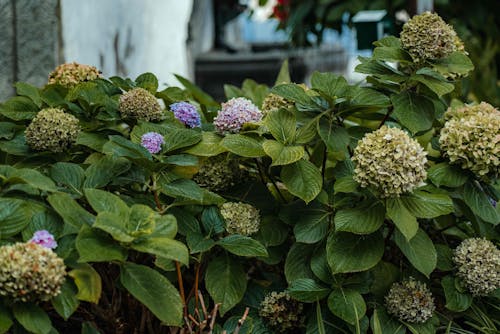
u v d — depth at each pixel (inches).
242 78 214.2
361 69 74.5
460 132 69.9
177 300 56.6
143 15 138.7
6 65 103.7
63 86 81.6
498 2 197.0
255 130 73.1
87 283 56.7
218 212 68.7
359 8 190.5
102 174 66.6
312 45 218.8
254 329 70.5
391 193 64.9
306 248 72.1
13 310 53.4
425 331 70.4
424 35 71.6
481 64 175.9
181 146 69.1
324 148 77.0
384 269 73.2
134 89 77.2
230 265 68.5
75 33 108.3
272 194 77.4
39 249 53.5
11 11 103.0
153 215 57.8
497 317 75.9
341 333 70.2
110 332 70.9
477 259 70.5
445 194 71.1
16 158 75.8
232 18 255.8
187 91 107.8
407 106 71.9
